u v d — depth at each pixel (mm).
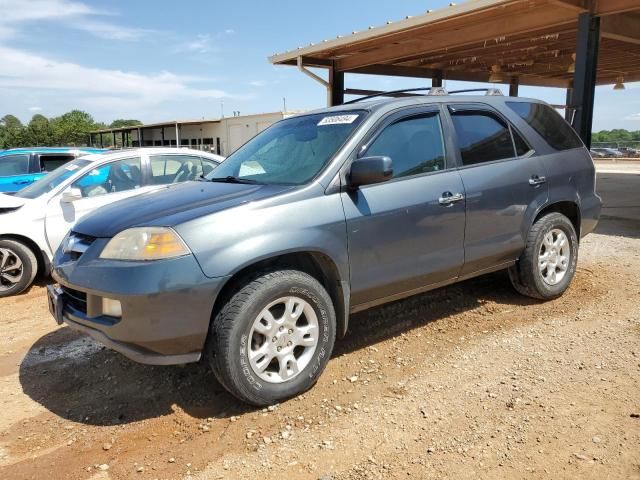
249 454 2818
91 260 3186
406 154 3904
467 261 4195
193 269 2961
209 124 36906
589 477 2488
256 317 3125
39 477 2713
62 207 6395
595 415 2988
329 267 3494
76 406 3449
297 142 4066
